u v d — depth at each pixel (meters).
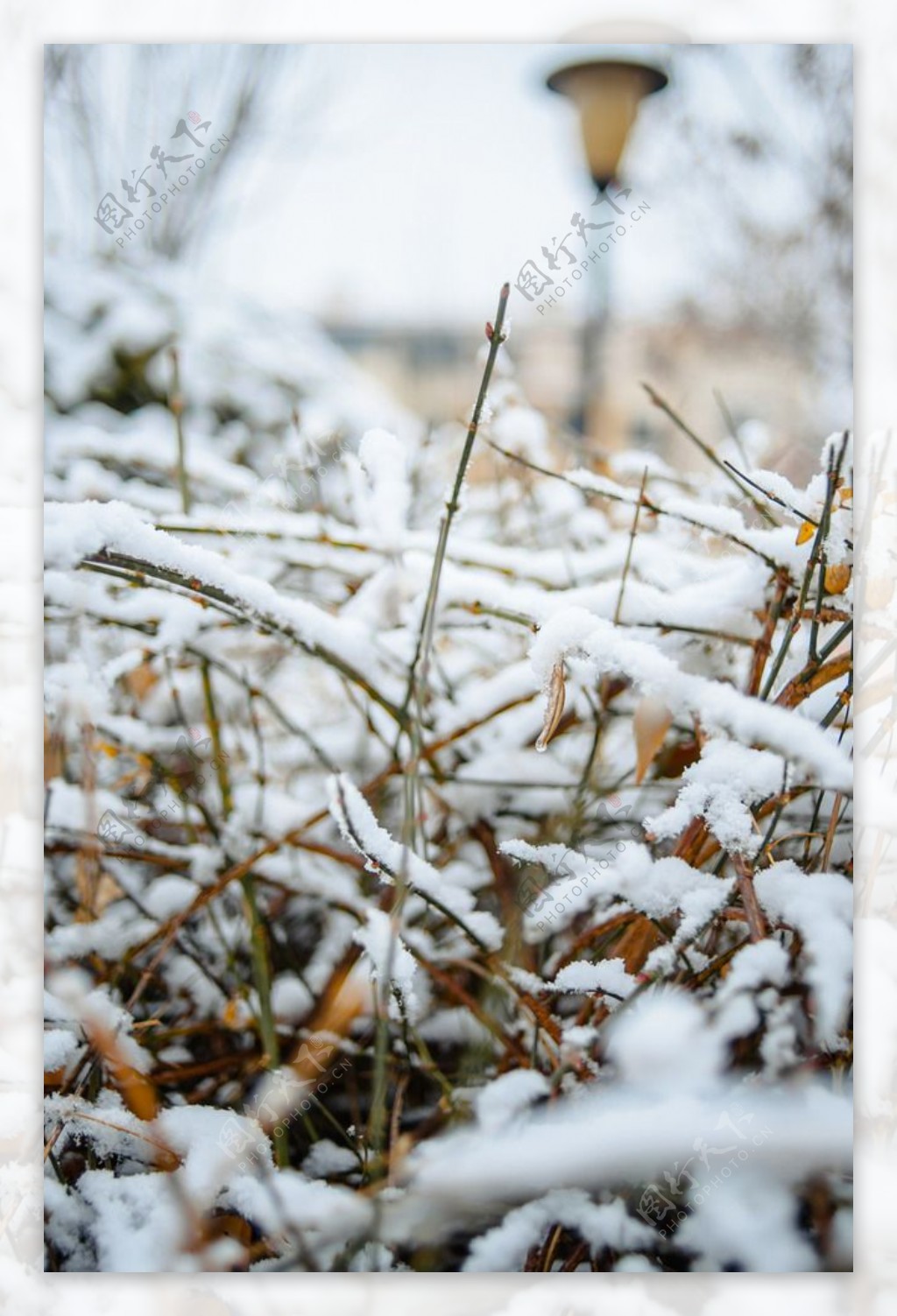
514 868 1.20
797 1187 0.84
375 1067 1.09
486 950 0.96
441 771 1.21
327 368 2.67
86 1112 0.96
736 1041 0.82
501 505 1.61
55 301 2.39
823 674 0.98
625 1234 0.83
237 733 1.39
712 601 1.09
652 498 1.18
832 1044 0.85
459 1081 1.11
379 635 1.24
